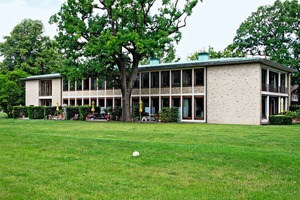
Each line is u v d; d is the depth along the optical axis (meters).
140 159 9.20
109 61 31.23
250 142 13.49
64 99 44.12
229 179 7.10
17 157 9.72
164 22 30.05
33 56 65.44
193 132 18.00
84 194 5.99
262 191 6.21
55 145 11.91
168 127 22.30
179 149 10.38
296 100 45.75
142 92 35.47
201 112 30.81
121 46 29.86
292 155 9.39
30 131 18.20
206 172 7.72
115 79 32.88
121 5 29.28
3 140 13.39
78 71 29.91
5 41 64.88
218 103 29.53
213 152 9.80
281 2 46.62
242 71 28.19
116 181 6.89
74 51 31.19
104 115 35.47
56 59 65.00
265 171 7.77
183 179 7.08
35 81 47.78
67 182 6.82
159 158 9.27
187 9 30.05
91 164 8.61
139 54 31.38
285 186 6.58
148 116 34.22
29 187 6.44
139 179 7.08
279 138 14.93
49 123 27.08
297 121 29.38
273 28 46.34
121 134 16.70
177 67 31.73
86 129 20.23
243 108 28.03
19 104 47.66
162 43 28.69
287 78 35.72
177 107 31.50
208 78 30.27
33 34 65.12
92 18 31.14
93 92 40.81
